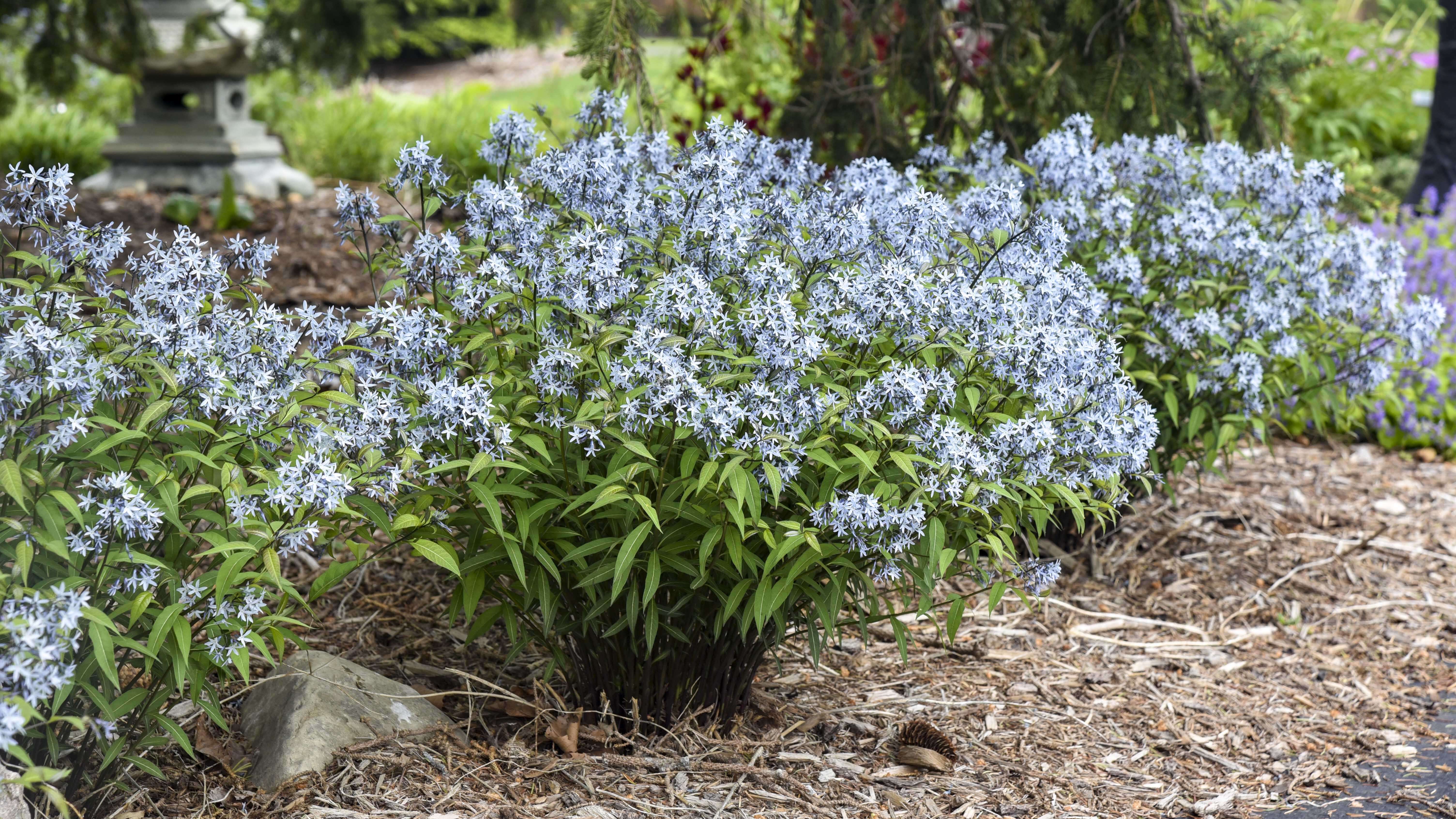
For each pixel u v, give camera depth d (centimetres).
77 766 275
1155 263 441
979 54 611
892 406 304
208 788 300
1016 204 357
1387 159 1148
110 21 920
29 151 1169
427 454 309
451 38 1781
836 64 588
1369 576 510
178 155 1009
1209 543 531
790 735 352
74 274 286
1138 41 558
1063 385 328
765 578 292
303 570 434
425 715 334
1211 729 384
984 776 341
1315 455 652
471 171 961
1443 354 662
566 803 303
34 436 261
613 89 512
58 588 240
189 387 267
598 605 305
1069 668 418
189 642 252
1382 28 1287
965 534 315
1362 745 379
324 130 1207
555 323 312
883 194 374
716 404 275
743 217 322
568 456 304
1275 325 419
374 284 328
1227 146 445
